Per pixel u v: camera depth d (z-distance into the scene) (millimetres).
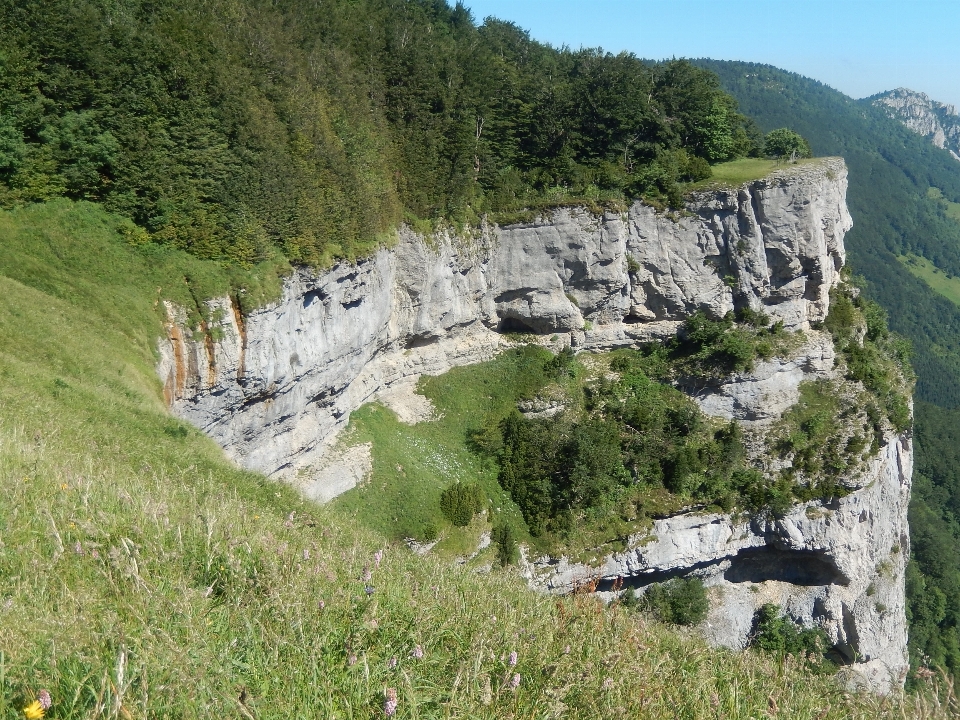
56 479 10828
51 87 29547
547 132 53094
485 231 50000
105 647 6523
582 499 46969
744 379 51375
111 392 24234
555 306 52281
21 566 7719
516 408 50594
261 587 8273
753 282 52375
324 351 39188
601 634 9461
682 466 48344
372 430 46438
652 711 7551
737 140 58625
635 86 53844
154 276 30391
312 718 6301
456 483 46125
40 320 25328
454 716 6496
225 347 31719
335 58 42750
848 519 50812
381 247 42938
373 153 43438
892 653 53531
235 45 34906
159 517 9516
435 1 61594
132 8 32594
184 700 5941
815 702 8703
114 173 30562
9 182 28828
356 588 8859
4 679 5684
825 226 52938
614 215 51094
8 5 28719
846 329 56062
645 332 53906
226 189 32438
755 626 51156
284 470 39688
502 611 9477
